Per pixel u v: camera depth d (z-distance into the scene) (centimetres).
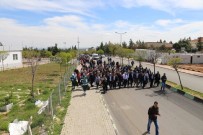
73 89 2327
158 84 2538
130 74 2508
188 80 3000
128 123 1381
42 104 1666
